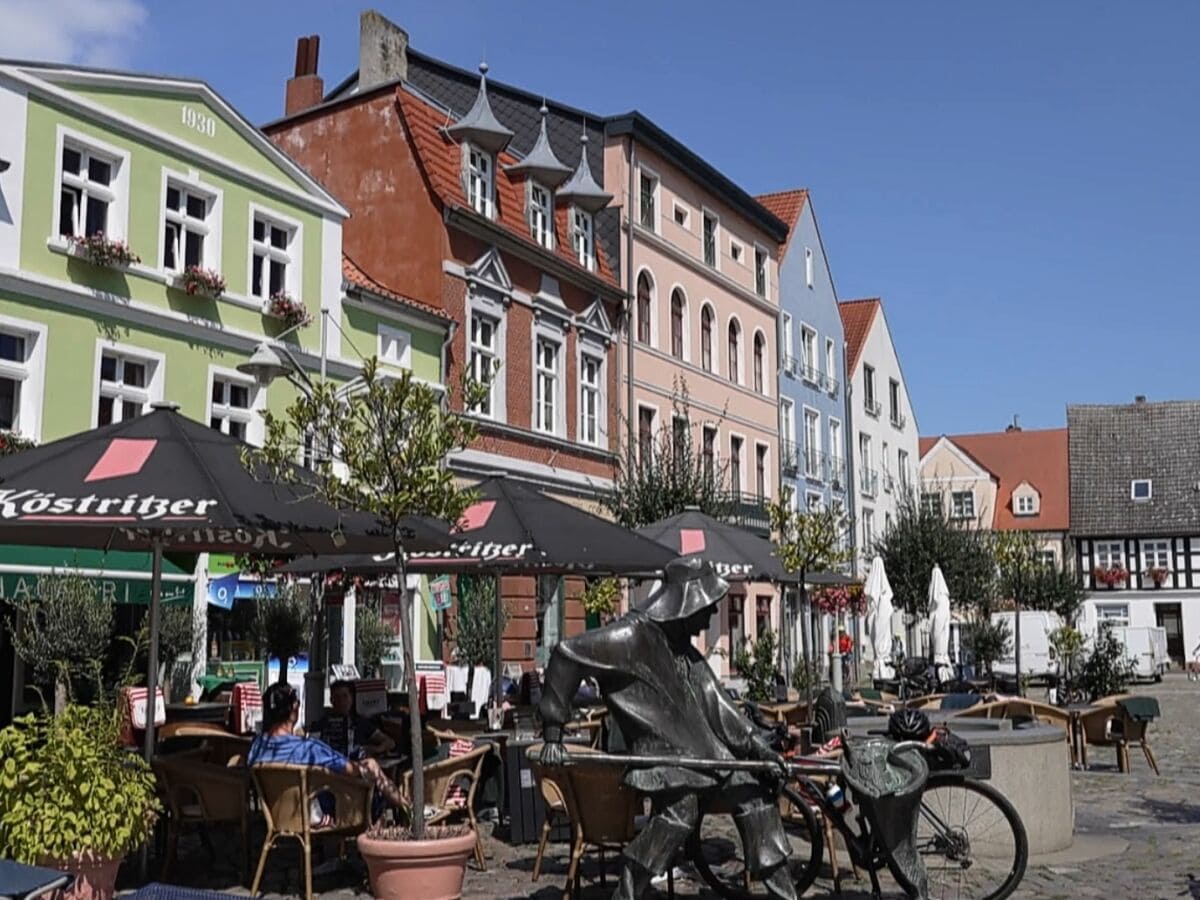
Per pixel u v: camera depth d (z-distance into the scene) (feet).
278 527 26.14
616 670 22.63
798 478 139.33
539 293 90.38
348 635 71.05
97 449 27.76
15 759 21.84
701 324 118.42
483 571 47.55
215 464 27.66
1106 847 34.35
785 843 22.61
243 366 54.49
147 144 60.44
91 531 34.24
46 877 15.60
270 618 61.00
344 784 27.68
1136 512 208.54
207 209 64.64
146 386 59.88
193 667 60.44
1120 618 206.28
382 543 35.06
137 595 57.41
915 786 24.06
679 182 114.83
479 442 82.02
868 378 170.19
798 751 30.45
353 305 72.54
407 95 83.30
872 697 65.51
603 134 105.50
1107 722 53.42
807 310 147.43
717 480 88.43
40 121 54.70
